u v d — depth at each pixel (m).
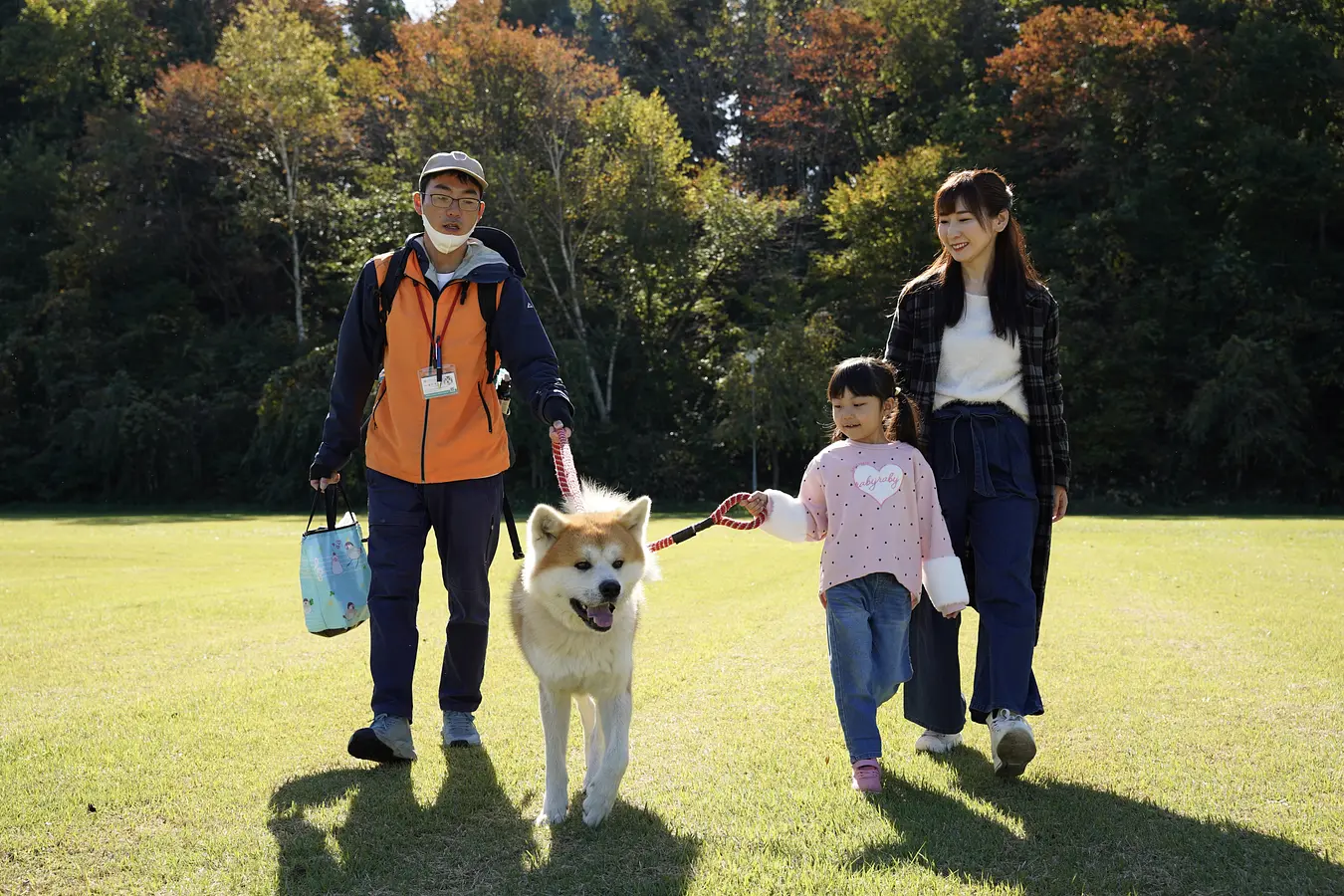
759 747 4.29
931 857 3.11
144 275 39.03
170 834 3.35
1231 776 3.86
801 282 38.25
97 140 39.44
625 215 34.03
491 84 33.34
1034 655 6.08
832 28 41.50
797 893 2.87
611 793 3.51
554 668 3.61
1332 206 33.56
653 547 4.12
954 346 4.28
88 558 13.57
